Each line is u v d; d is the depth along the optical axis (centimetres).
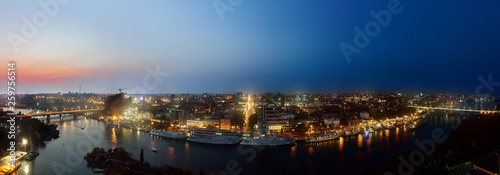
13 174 14312
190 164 16300
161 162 16700
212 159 17488
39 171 14775
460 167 12600
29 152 17925
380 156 17600
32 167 15438
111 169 13900
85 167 15275
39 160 16788
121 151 16750
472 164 12450
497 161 11794
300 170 14625
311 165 16100
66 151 19288
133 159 15725
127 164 14688
